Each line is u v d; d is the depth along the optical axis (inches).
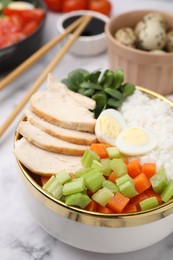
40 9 27.8
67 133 18.6
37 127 18.8
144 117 19.4
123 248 17.3
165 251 18.5
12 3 28.9
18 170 17.8
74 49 26.8
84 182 17.0
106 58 27.2
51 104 19.4
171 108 19.7
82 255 18.3
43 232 19.0
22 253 18.4
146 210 16.5
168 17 25.5
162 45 24.6
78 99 19.7
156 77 24.1
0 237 18.8
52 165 17.8
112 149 18.2
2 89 24.1
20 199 20.0
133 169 17.4
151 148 18.4
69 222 16.8
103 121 18.8
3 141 22.3
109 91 19.9
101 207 16.9
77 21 27.4
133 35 24.6
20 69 24.4
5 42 25.7
